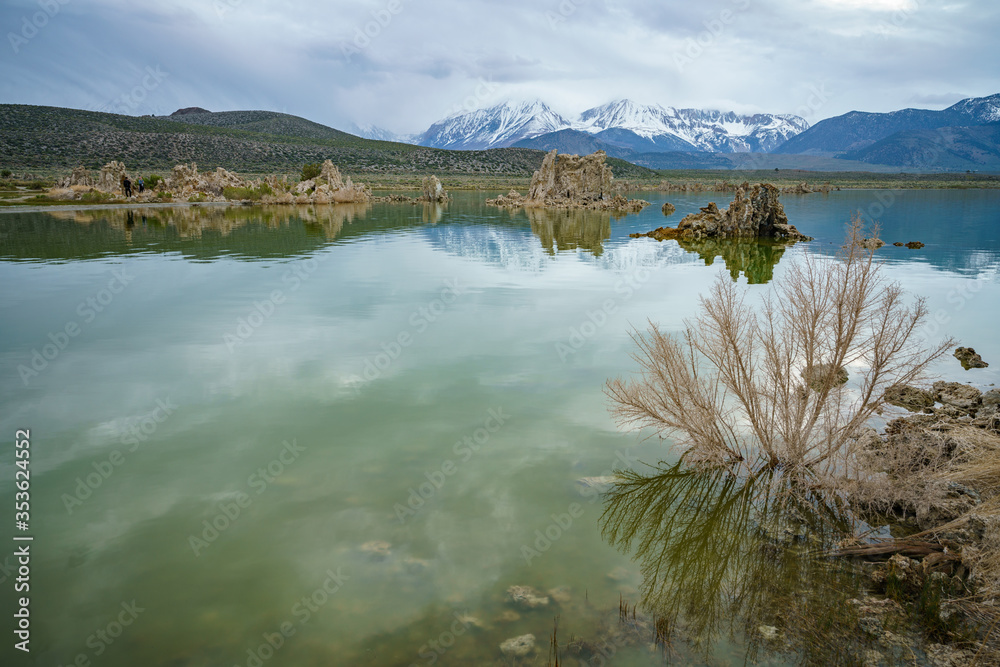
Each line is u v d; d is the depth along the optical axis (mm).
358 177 117438
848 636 3338
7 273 15641
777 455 5523
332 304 12203
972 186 124562
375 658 3143
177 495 4801
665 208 48656
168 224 31188
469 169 161125
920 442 5289
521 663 3092
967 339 9781
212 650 3203
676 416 5602
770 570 3982
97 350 8867
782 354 5852
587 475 5230
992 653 3197
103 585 3723
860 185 127250
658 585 3799
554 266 18219
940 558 4051
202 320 10750
